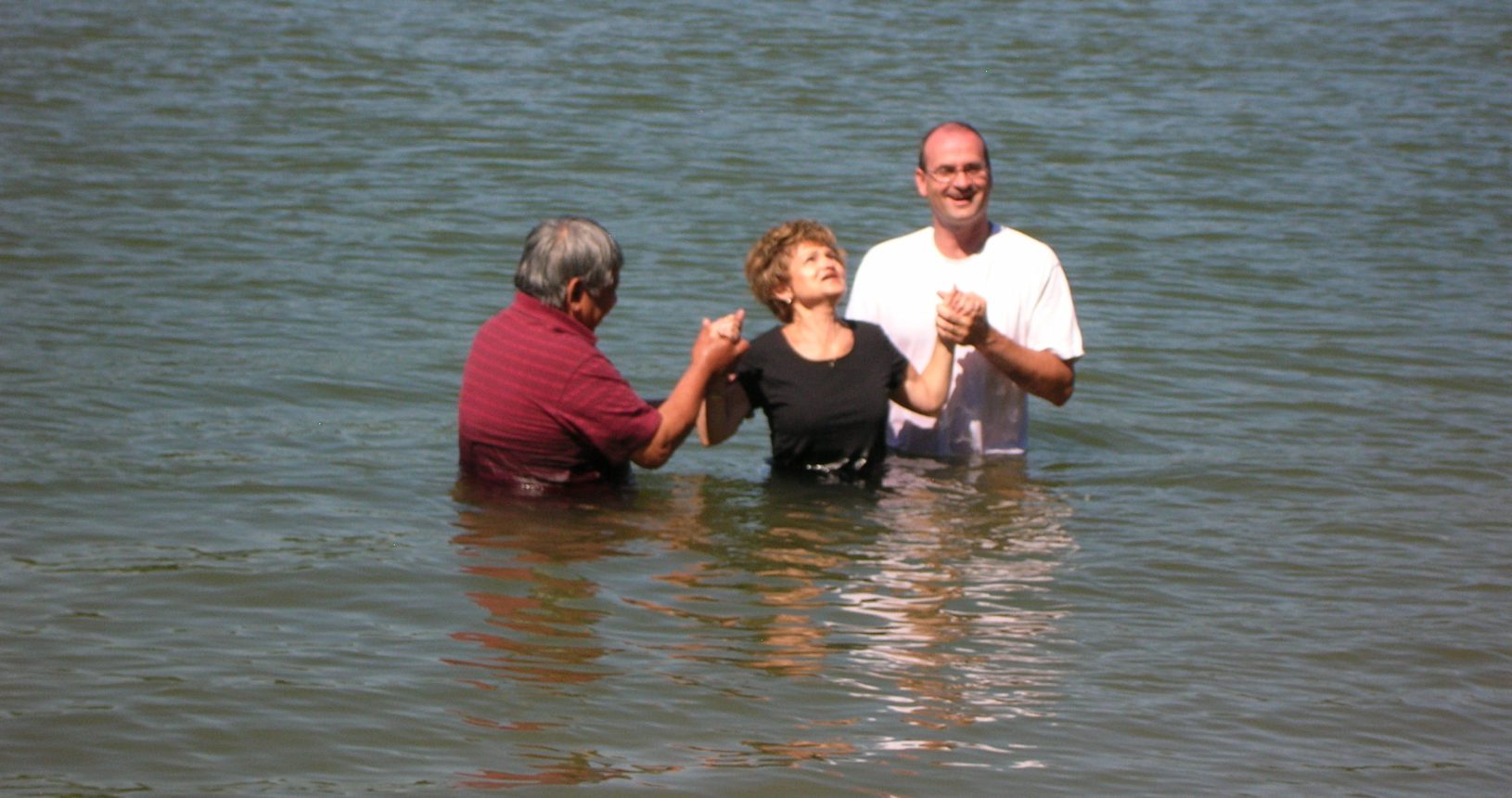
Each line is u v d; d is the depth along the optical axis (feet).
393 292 83.15
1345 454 63.21
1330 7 196.75
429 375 70.18
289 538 50.37
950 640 44.32
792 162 116.78
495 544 50.72
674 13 177.99
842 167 115.85
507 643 42.91
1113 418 67.41
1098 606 47.21
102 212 95.96
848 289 87.40
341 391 67.41
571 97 137.08
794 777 35.94
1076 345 60.64
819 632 44.52
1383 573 50.44
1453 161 124.16
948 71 153.89
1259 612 46.98
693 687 40.55
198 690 39.29
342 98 133.08
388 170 110.73
